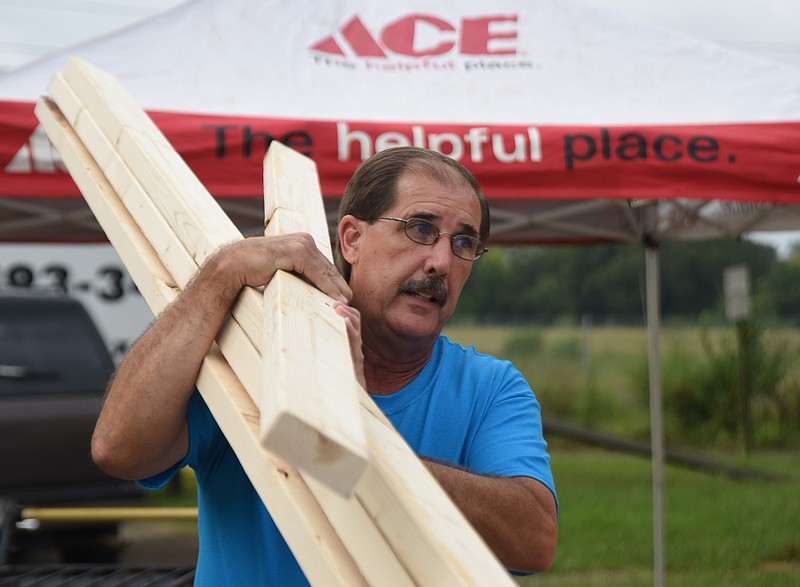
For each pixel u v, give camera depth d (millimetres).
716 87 3650
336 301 1229
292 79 3545
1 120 3031
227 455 1539
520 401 1647
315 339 1002
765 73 3723
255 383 1117
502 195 3252
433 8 3930
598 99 3592
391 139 3238
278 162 1631
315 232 1416
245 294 1219
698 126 3365
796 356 11602
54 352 6305
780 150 3318
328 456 786
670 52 3820
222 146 3156
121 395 1309
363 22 3830
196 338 1241
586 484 8719
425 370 1661
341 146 3213
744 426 10969
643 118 3473
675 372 11961
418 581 874
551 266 35031
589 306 34281
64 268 7895
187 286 1270
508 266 35469
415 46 3789
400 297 1576
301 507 1004
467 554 855
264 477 1056
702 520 7035
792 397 11453
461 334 22984
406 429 1615
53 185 3066
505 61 3760
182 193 1413
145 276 1408
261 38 3688
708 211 4543
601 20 3912
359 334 1249
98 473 6195
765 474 9109
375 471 905
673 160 3273
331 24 3797
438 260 1561
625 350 18953
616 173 3271
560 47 3842
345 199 1680
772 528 6758
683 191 3270
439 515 892
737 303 11141
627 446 8812
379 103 3480
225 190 3152
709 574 5641
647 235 4727
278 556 1501
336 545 976
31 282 7832
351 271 1658
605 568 5762
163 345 1258
